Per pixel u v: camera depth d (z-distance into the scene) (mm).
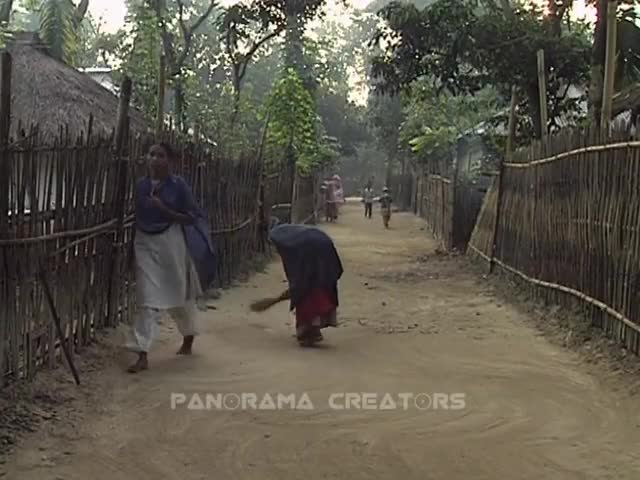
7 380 5934
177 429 5617
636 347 7438
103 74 29516
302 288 8352
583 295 9023
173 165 9742
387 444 5398
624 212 7875
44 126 15406
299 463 5039
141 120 17172
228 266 12883
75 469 4848
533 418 6027
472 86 16797
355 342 8664
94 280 7629
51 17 19625
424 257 19094
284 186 21484
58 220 6676
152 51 20703
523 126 17484
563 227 9938
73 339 7121
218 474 4844
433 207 26844
